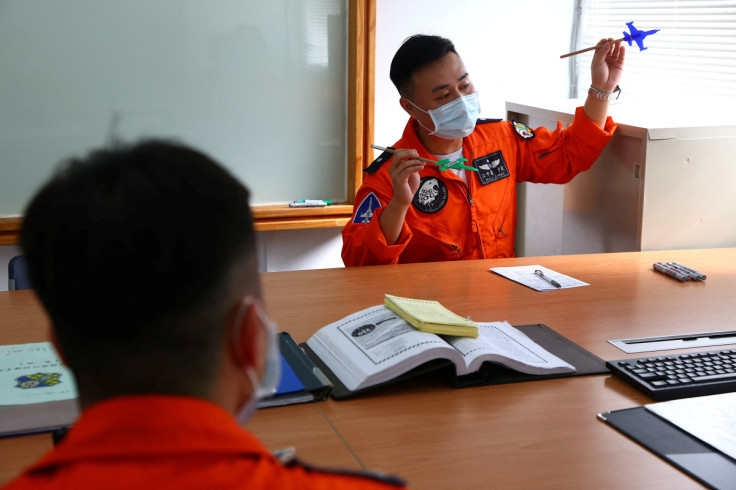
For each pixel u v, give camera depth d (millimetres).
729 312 1591
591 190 2383
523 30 3295
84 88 2762
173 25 2803
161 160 457
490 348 1249
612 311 1592
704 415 1087
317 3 2936
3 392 1127
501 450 1006
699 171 2174
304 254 3182
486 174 2240
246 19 2873
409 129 2223
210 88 2891
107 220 427
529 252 2764
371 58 2996
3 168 2740
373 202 2086
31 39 2676
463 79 2088
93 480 399
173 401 432
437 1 3139
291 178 3070
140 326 434
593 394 1186
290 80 2979
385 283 1780
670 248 2207
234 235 460
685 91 2932
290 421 1084
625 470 955
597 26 3332
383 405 1143
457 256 2191
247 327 473
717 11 2744
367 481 474
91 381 452
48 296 439
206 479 405
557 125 2426
